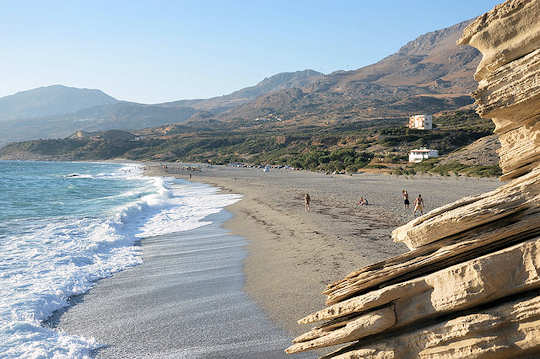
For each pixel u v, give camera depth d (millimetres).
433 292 6031
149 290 13992
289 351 7324
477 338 5547
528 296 5500
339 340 6633
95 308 12344
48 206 39281
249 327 10750
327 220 26938
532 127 6027
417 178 69750
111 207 38312
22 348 9523
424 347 5977
